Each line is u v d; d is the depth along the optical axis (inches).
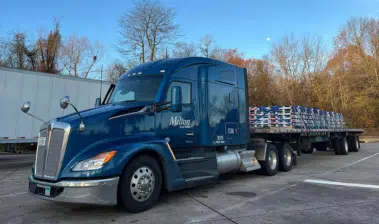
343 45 1748.3
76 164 182.9
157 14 1181.1
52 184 182.2
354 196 252.7
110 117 203.6
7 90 426.0
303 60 1781.5
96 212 205.6
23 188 299.3
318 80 1772.9
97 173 180.1
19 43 1106.7
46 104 469.4
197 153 263.7
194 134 257.8
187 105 255.3
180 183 225.0
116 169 185.3
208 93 278.2
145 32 1181.7
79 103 516.7
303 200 238.2
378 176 361.4
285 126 427.8
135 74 260.5
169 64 252.7
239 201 236.1
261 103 1620.3
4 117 421.4
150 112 223.9
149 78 248.5
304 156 641.6
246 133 332.2
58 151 186.1
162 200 240.1
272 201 235.5
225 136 294.2
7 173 407.5
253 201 235.6
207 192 271.0
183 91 254.5
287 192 269.1
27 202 238.2
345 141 671.8
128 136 208.1
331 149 739.4
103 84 559.5
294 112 437.4
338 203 228.5
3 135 419.5
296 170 419.5
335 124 637.3
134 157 201.8
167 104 237.1
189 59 268.1
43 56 1166.3
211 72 286.2
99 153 186.9
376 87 1643.7
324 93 1744.6
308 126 485.1
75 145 186.5
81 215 199.6
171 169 220.2
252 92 1646.2
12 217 196.7
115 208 214.4
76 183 175.6
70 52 1334.9
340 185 302.8
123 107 218.8
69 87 503.2
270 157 372.5
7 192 279.1
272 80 1738.4
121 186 193.5
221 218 190.4
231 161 299.7
